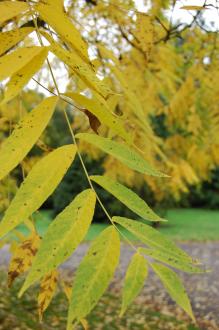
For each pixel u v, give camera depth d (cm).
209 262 1302
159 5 289
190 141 416
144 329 759
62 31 84
